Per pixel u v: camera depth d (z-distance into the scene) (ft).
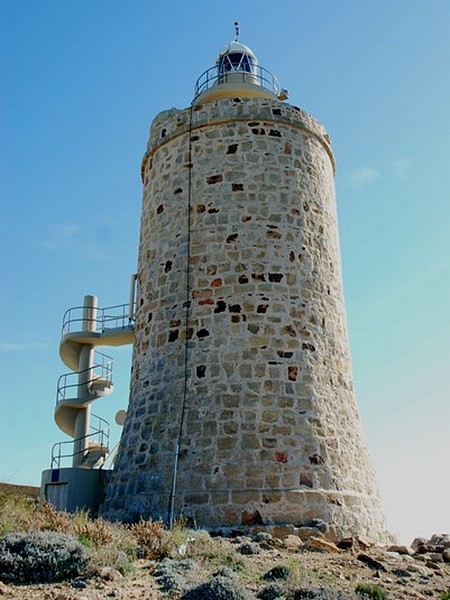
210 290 49.47
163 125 57.72
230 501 42.14
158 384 48.88
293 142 54.85
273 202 51.90
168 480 44.34
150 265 54.19
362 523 44.65
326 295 52.11
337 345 51.60
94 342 73.15
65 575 25.25
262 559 31.71
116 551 28.14
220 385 46.26
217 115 54.49
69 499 51.60
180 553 30.12
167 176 55.42
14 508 34.40
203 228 51.47
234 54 68.44
